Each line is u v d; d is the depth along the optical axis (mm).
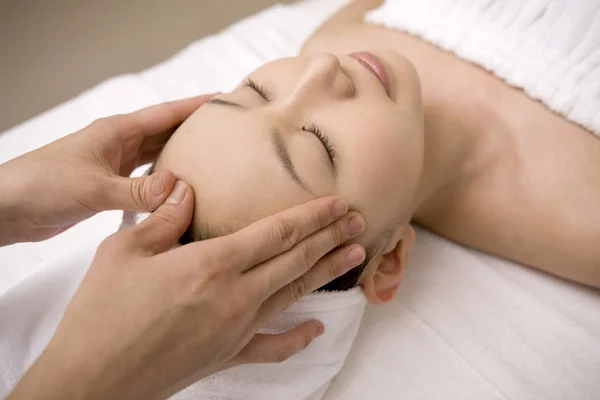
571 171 800
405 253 785
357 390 802
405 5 948
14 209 700
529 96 838
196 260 518
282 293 593
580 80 797
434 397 777
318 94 681
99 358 483
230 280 527
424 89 896
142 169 1021
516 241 840
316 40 1018
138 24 1802
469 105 871
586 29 800
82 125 1150
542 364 773
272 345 640
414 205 822
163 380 505
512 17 854
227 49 1229
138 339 492
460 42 878
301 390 754
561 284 847
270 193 619
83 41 1782
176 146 674
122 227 735
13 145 1134
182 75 1207
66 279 729
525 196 822
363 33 981
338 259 629
